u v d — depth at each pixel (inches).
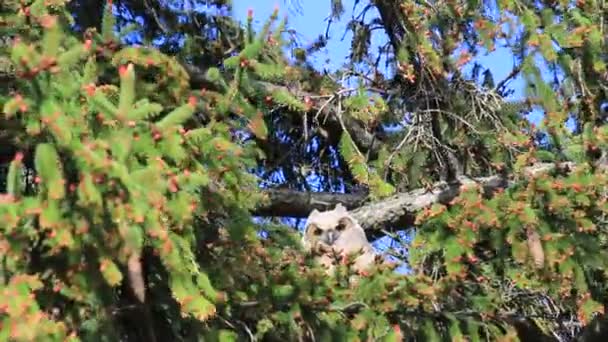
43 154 388.5
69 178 398.3
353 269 503.8
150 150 430.0
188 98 511.2
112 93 460.4
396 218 704.4
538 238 546.9
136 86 503.8
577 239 552.4
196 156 461.7
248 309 475.2
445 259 544.4
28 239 397.4
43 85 396.5
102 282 412.5
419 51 695.7
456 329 509.4
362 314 484.1
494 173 700.0
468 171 719.1
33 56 390.3
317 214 627.8
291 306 476.4
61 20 489.1
